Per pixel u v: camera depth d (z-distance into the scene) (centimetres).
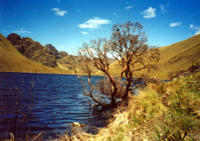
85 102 2580
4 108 1022
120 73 1850
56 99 2781
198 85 448
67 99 2878
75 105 2248
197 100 342
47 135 881
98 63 1761
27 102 1975
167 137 244
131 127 416
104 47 1789
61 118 1440
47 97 2962
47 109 1830
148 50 1784
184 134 235
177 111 320
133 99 609
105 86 1892
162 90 565
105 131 441
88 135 465
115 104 1780
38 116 1394
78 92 4269
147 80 1498
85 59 1795
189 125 247
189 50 17362
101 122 1184
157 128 266
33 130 910
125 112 564
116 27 1816
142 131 303
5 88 3681
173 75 939
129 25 1805
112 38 1833
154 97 506
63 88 5262
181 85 491
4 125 871
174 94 413
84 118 1451
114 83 1753
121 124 479
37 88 4606
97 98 1970
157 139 248
